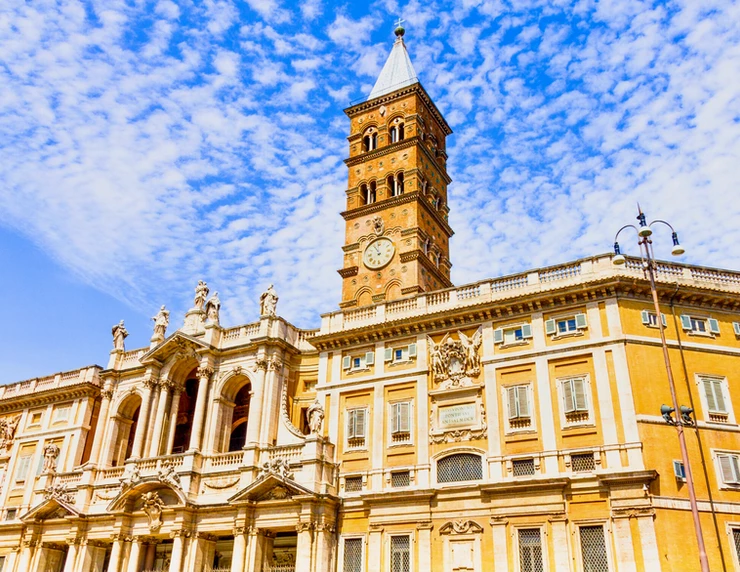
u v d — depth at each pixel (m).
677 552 35.25
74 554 51.28
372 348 49.00
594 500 37.62
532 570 37.78
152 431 53.97
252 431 48.84
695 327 42.03
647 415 38.53
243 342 53.31
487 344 44.56
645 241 32.22
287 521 44.16
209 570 47.06
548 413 40.81
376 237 63.88
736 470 38.16
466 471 42.22
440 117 74.75
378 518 43.16
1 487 61.59
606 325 41.22
